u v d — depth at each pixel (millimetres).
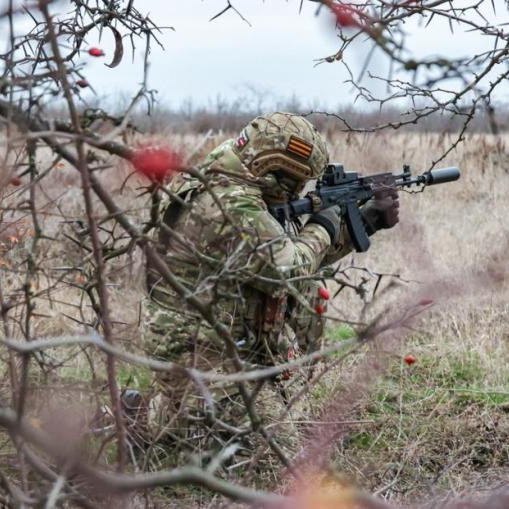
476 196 12117
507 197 11547
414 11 3488
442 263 7820
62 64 2670
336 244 5188
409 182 5500
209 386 4016
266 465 4312
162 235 4363
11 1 2613
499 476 4656
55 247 5285
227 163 4652
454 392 5699
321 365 5258
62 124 2832
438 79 2094
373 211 5305
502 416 5402
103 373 4930
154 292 4531
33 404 3385
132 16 3404
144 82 2705
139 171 2898
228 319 4516
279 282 3184
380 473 4613
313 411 4688
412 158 12727
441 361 6035
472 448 4969
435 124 13148
